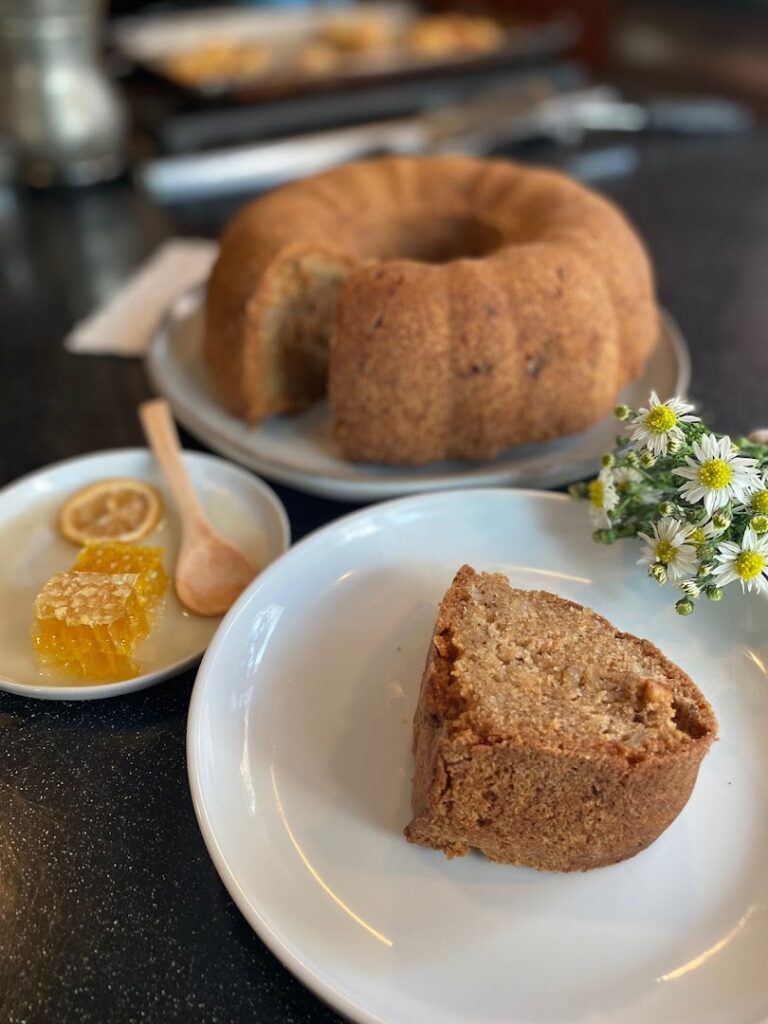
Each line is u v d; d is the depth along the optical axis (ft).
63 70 2.22
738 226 2.14
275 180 2.41
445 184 1.56
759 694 0.91
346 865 0.78
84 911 0.77
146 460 1.25
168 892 0.78
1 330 1.76
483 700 0.79
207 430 1.33
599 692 0.82
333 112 2.66
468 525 1.08
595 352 1.26
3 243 2.11
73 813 0.85
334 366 1.23
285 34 3.39
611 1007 0.68
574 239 1.34
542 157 2.52
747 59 4.02
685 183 2.38
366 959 0.71
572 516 1.07
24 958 0.74
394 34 3.33
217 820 0.76
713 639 0.96
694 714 0.80
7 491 1.19
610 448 1.24
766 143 2.64
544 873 0.79
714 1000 0.68
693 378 1.53
